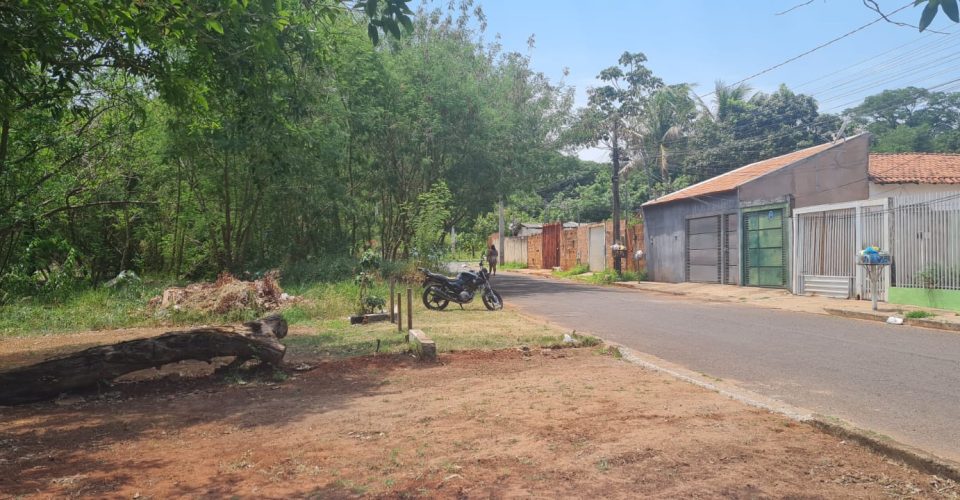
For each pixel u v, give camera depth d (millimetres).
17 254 16312
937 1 2957
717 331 10805
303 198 19016
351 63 18344
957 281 13344
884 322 12211
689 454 4156
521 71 26719
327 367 7676
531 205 58031
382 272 19062
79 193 16438
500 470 3971
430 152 22781
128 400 6332
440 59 22406
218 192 19359
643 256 26719
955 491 3551
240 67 7844
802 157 21281
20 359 8844
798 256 17844
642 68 39906
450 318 12703
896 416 5309
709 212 22406
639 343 9477
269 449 4613
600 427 4820
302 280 18266
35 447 4809
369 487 3771
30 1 6051
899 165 23141
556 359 7953
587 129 27391
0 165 12594
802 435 4574
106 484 3949
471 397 5984
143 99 11711
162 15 6266
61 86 7855
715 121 40312
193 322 12695
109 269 21172
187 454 4555
